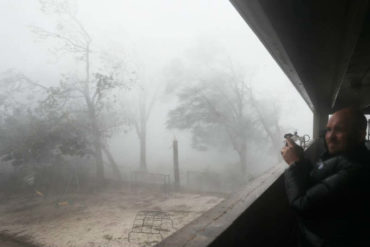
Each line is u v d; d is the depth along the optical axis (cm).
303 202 107
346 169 101
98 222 1191
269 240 189
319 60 220
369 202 97
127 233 1022
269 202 190
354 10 130
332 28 155
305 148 365
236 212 128
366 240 98
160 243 92
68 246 934
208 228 106
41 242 982
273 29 148
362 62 299
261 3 121
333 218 102
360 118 109
